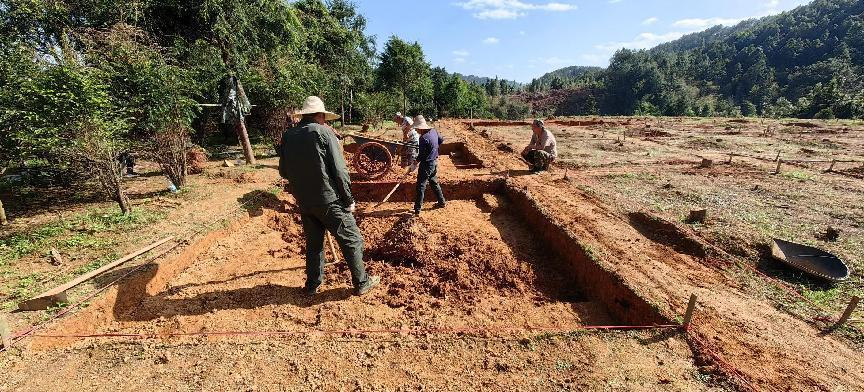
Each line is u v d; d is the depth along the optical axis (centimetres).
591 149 1231
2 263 449
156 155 720
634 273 435
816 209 639
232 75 941
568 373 298
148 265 446
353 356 321
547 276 508
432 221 662
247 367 306
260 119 1158
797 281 436
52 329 336
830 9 10144
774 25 11331
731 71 10100
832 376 292
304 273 493
